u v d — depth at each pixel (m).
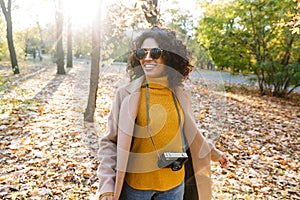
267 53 11.24
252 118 7.34
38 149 4.34
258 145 5.29
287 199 3.34
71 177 3.50
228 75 12.31
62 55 15.42
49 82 11.76
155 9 3.64
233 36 11.22
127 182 1.52
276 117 7.69
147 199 1.49
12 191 3.15
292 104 10.02
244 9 10.67
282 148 5.26
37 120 5.79
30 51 31.66
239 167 4.21
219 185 3.51
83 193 3.18
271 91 11.89
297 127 6.76
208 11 10.13
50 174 3.55
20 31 23.52
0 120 5.68
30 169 3.68
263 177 3.92
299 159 4.72
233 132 5.94
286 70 10.88
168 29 1.47
